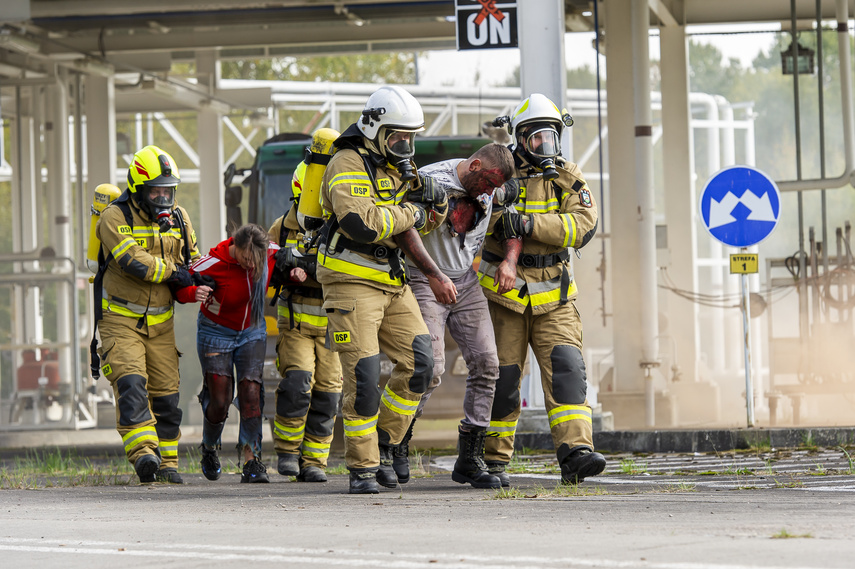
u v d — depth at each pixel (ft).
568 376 34.76
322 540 21.62
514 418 36.19
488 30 62.03
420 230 32.99
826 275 85.66
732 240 56.75
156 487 39.65
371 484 33.37
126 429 40.70
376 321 33.01
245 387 42.04
